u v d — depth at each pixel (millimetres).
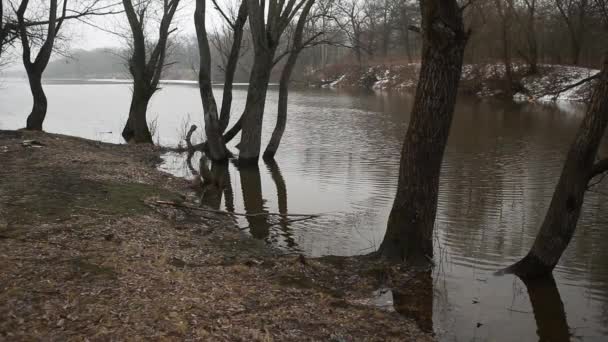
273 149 19328
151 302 6055
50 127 28531
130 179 13297
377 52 80312
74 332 5188
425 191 8383
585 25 44594
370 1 67000
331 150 21344
